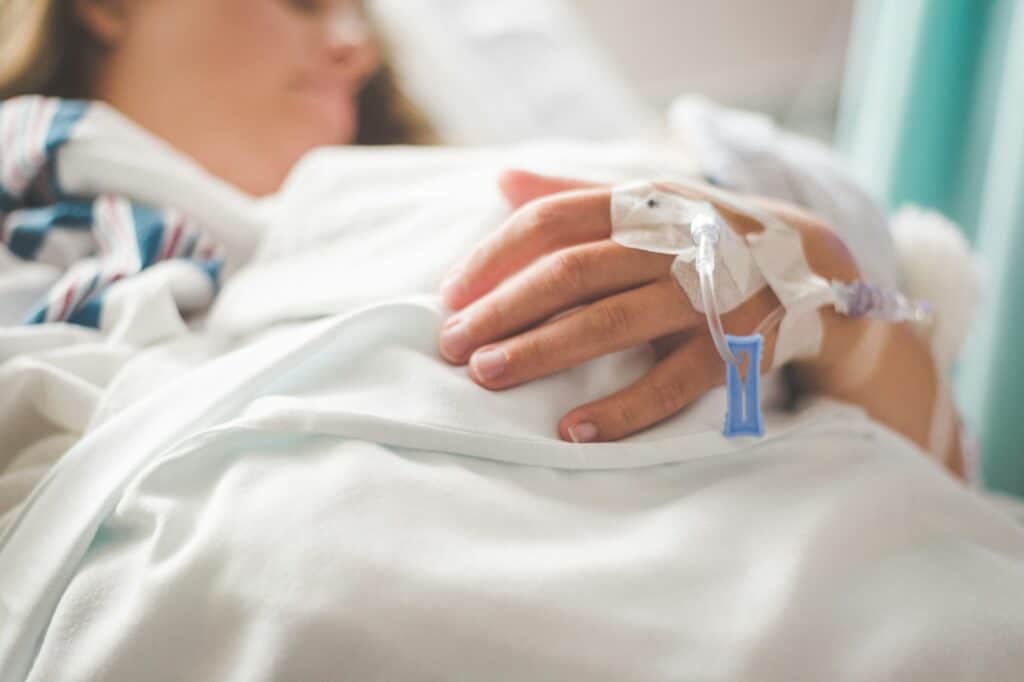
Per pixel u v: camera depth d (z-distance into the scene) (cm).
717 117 85
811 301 55
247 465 45
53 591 44
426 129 122
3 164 76
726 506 46
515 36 132
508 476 46
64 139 73
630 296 53
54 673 42
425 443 46
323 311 58
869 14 126
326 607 39
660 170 71
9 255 72
